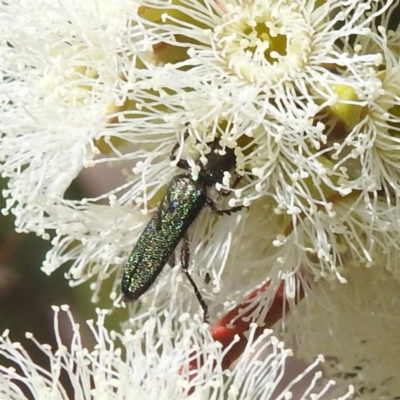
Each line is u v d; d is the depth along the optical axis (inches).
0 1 5.5
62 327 6.5
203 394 5.4
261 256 5.6
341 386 5.8
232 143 5.3
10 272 6.6
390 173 5.4
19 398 5.4
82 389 5.5
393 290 5.7
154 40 5.4
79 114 5.4
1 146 5.5
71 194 6.0
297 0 5.4
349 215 5.4
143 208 5.6
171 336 5.5
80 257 5.7
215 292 5.5
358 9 5.3
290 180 5.4
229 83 5.4
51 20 5.5
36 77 5.5
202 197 5.5
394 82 5.4
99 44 5.4
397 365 5.8
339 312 5.7
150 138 5.5
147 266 5.5
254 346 5.4
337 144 5.3
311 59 5.4
